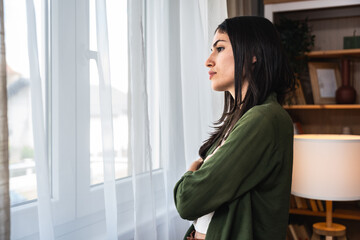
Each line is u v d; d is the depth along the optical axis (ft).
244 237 2.63
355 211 7.39
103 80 3.34
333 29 8.38
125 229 3.84
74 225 3.34
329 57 8.16
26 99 2.77
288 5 7.45
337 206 7.77
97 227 3.55
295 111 8.63
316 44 8.49
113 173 3.39
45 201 2.70
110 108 3.37
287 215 2.90
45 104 3.11
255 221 2.77
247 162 2.59
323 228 6.17
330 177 5.31
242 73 3.03
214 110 5.74
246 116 2.75
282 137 2.77
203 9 5.59
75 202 3.34
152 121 4.55
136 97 3.68
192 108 5.08
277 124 2.75
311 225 8.33
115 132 3.82
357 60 8.16
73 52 3.31
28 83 2.79
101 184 3.60
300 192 5.57
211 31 5.68
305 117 8.58
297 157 5.62
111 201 3.38
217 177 2.58
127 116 3.92
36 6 3.00
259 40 3.03
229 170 2.58
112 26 3.82
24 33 2.78
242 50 3.03
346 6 7.42
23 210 2.79
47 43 3.11
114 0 3.84
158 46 4.56
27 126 2.78
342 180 5.28
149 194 3.74
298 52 7.41
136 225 3.63
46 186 2.70
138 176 3.67
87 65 3.41
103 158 3.35
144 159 3.71
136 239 3.62
